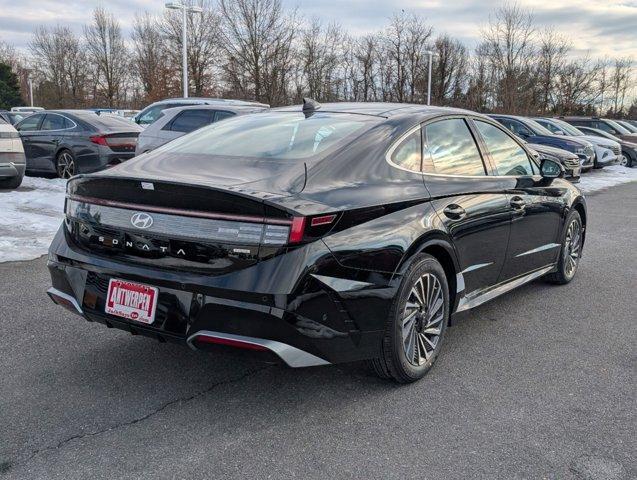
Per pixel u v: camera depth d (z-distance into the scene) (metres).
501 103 40.03
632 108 59.12
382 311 3.23
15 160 10.17
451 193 3.84
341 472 2.67
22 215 8.20
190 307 2.98
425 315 3.63
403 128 3.77
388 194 3.38
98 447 2.83
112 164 11.62
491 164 4.48
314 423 3.10
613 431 3.06
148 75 51.84
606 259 7.11
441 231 3.61
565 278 5.84
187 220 3.00
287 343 2.90
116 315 3.21
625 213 11.27
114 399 3.31
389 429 3.05
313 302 2.92
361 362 3.88
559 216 5.38
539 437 3.00
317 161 3.31
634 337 4.46
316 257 2.92
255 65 42.72
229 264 2.91
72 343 4.07
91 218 3.32
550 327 4.65
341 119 3.87
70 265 3.42
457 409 3.28
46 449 2.80
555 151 14.78
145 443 2.88
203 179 3.09
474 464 2.75
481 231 4.07
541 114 45.00
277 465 2.71
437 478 2.64
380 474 2.66
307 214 2.89
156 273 3.05
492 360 3.98
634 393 3.51
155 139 11.20
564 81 46.62
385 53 53.00
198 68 45.97
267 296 2.83
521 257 4.77
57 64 63.66
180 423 3.07
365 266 3.12
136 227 3.13
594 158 20.22
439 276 3.69
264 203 2.84
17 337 4.14
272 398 3.37
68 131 11.89
